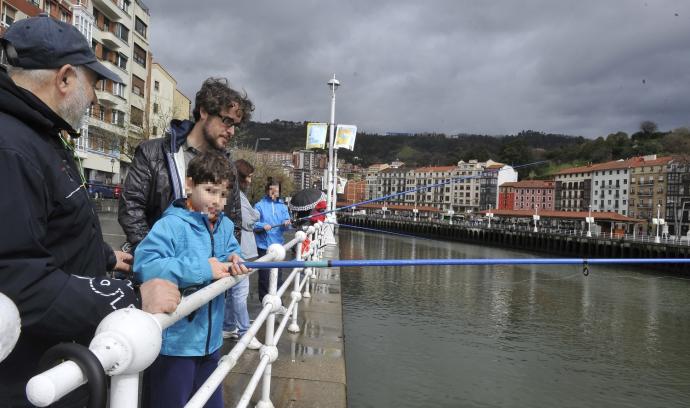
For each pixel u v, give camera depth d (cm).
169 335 203
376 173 13412
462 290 1612
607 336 1148
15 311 83
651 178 7456
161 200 252
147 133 3008
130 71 4181
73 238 139
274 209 648
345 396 356
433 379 797
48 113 136
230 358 179
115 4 3825
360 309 1243
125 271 221
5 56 146
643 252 3806
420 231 7119
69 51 145
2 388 121
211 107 256
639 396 787
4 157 115
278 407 330
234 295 459
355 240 3931
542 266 2464
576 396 772
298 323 572
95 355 88
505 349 984
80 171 159
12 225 112
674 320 1373
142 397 217
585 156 11388
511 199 9881
